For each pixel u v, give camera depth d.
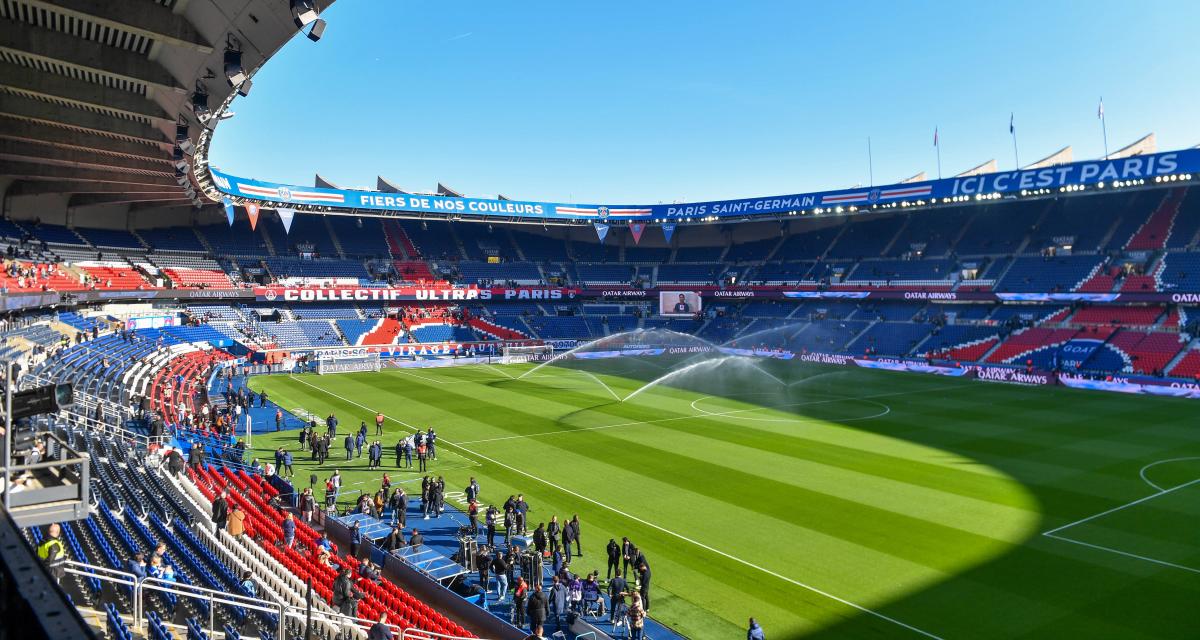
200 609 15.28
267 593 17.62
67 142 29.53
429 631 16.88
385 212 77.25
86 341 48.62
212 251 75.88
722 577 21.12
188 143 27.55
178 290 65.25
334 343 75.62
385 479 28.05
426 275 87.19
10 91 22.39
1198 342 56.53
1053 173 60.38
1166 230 65.38
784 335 83.50
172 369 52.94
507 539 22.91
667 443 37.91
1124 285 62.75
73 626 3.01
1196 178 55.44
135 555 15.97
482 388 58.03
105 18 17.39
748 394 54.91
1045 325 66.50
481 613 18.70
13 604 3.31
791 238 93.94
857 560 22.11
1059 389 56.62
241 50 19.16
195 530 22.58
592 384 60.53
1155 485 29.34
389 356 75.81
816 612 18.86
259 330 73.06
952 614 18.53
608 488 29.97
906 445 37.06
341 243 86.81
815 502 27.70
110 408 34.47
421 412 47.22
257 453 36.34
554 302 94.25
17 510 8.94
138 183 42.50
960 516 25.88
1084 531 24.20
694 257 99.38
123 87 24.28
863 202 73.81
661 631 18.00
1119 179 56.78
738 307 92.94
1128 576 20.59
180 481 26.67
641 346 87.00
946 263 76.69
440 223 96.25
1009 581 20.41
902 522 25.36
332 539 24.81
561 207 85.94
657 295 92.75
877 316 79.44
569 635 18.23
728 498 28.39
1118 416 44.62
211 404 44.69
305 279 78.19
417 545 22.95
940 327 73.19
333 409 48.22
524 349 81.31
